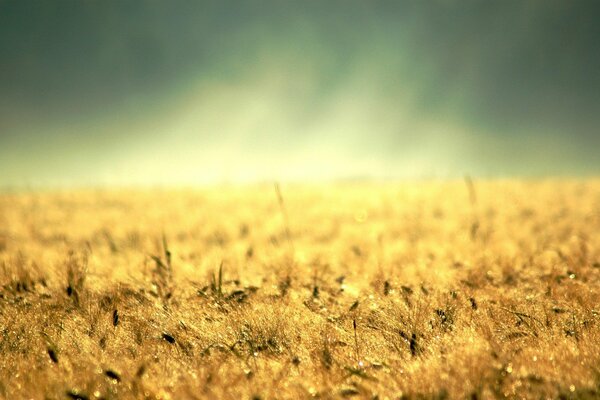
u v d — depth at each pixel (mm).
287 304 3480
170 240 6355
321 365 2602
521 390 2277
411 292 3697
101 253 5535
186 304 3537
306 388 2346
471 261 4734
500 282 4102
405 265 4641
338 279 4281
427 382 2342
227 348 2854
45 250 5805
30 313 3348
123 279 4133
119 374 2469
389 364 2604
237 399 2268
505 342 2828
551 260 4703
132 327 3115
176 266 4707
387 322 3127
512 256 4875
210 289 3820
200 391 2322
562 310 3277
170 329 3096
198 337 3004
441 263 4703
